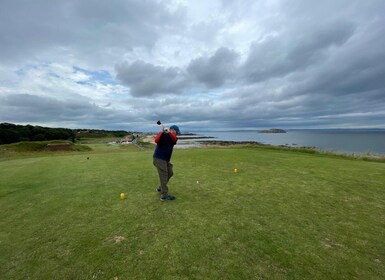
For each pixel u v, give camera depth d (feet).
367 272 9.25
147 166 32.53
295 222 13.75
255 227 13.05
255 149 55.67
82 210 15.87
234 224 13.42
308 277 8.92
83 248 11.03
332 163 33.53
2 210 16.16
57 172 29.37
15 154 67.36
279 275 9.02
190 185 21.76
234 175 25.88
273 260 9.96
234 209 15.76
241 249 10.78
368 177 24.71
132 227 13.12
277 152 47.03
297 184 22.02
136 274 9.06
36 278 9.00
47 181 24.44
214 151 48.49
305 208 15.99
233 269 9.34
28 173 29.25
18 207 16.70
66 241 11.73
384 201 17.39
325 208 16.01
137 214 15.01
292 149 54.90
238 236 12.00
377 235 12.23
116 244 11.32
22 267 9.71
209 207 16.16
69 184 22.94
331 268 9.46
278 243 11.33
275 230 12.69
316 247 11.01
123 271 9.26
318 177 24.80
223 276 8.93
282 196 18.51
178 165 32.22
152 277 8.87
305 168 29.78
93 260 10.05
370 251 10.73
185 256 10.20
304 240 11.65
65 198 18.51
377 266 9.63
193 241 11.48
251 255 10.30
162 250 10.69
